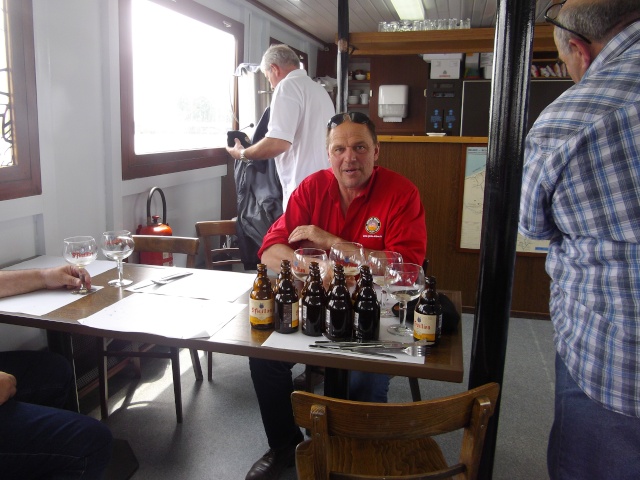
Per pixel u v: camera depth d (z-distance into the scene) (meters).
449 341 1.32
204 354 2.82
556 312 1.11
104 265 2.00
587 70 1.01
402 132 6.20
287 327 1.34
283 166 2.85
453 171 3.35
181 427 2.13
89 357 2.34
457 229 3.42
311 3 4.90
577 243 1.01
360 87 7.31
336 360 1.20
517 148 1.10
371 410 0.92
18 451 1.28
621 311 0.93
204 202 4.07
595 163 0.93
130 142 3.00
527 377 2.59
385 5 5.02
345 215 1.88
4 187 2.09
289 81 2.69
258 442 2.04
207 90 4.11
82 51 2.57
